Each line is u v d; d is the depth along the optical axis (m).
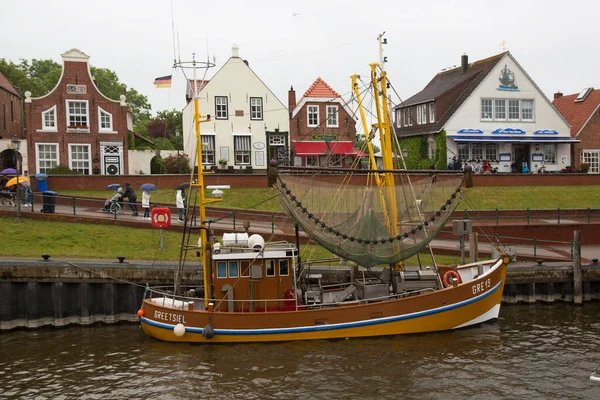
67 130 40.47
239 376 15.34
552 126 49.31
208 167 43.16
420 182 19.81
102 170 41.47
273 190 18.55
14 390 14.59
